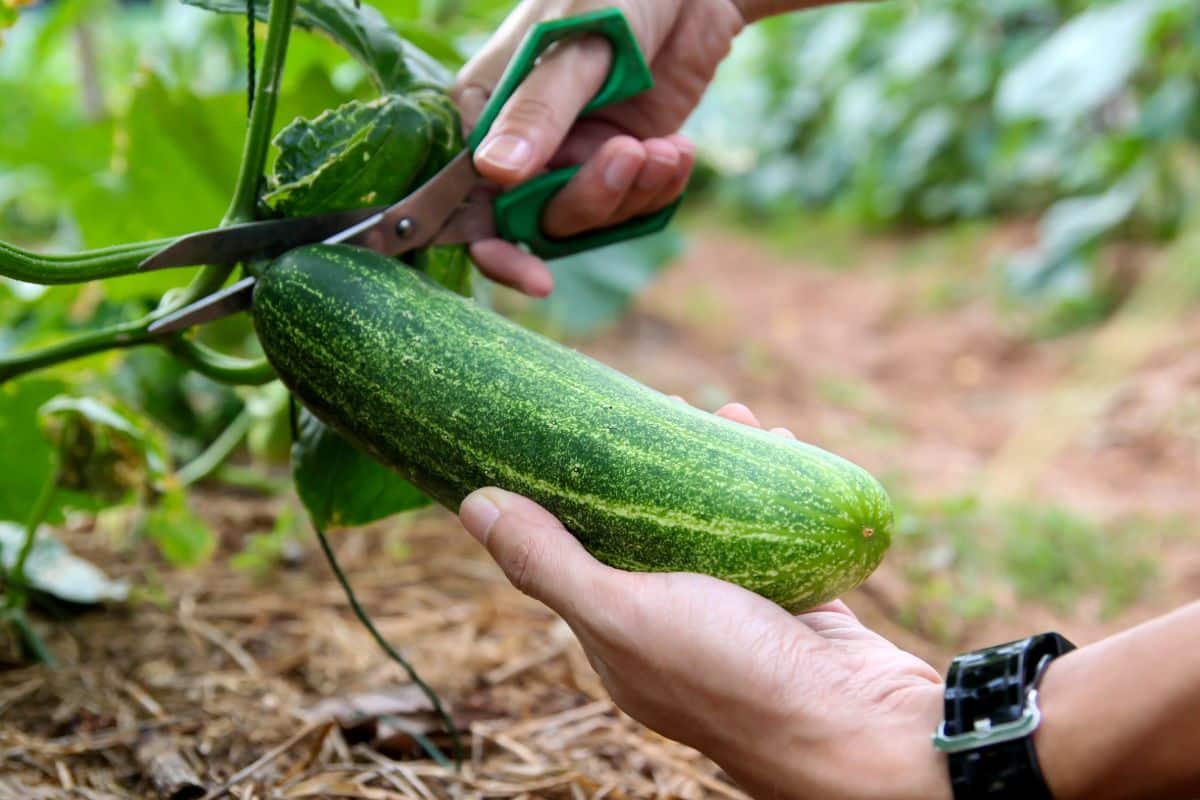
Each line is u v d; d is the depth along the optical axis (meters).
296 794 0.57
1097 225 1.68
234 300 0.51
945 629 0.79
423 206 0.54
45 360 0.57
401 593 0.79
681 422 0.46
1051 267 1.70
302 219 0.52
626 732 0.65
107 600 0.74
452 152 0.56
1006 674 0.41
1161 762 0.39
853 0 0.66
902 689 0.43
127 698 0.65
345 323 0.49
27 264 0.50
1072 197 2.04
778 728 0.43
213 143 0.74
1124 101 2.06
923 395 1.54
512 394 0.47
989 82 2.26
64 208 1.02
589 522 0.46
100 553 0.82
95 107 1.39
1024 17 2.34
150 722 0.62
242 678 0.67
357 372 0.48
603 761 0.62
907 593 0.85
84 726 0.62
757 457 0.45
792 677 0.43
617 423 0.46
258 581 0.80
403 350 0.48
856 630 0.50
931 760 0.41
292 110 0.73
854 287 2.10
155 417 0.96
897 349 1.71
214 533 0.88
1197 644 0.39
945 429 1.38
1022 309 1.75
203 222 0.77
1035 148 2.10
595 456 0.46
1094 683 0.40
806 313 1.95
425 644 0.72
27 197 1.36
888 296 1.99
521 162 0.52
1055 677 0.41
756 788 0.44
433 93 0.57
